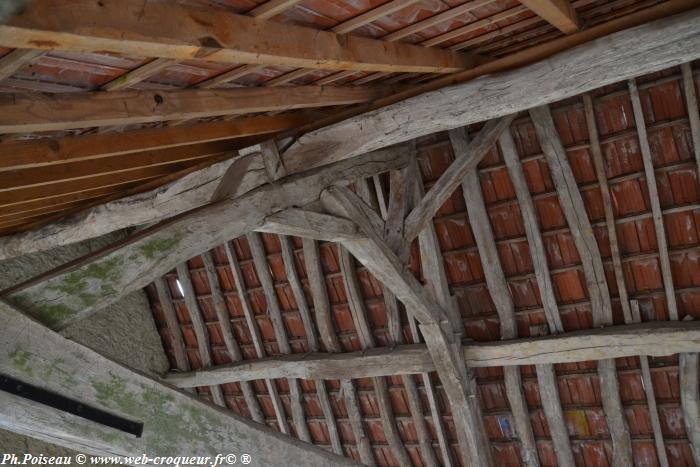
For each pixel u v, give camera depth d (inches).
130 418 104.8
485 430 219.1
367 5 91.2
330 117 154.0
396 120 143.9
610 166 183.6
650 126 174.7
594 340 190.5
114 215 181.8
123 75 85.0
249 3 77.5
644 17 121.3
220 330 278.2
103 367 102.1
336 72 122.1
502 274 205.8
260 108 114.0
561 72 128.4
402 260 181.6
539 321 208.4
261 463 123.9
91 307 99.0
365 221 168.1
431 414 233.1
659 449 199.5
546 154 187.5
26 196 139.1
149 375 109.7
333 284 241.3
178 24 69.2
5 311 91.4
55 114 82.3
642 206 183.6
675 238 182.2
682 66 165.0
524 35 139.6
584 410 209.5
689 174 174.4
